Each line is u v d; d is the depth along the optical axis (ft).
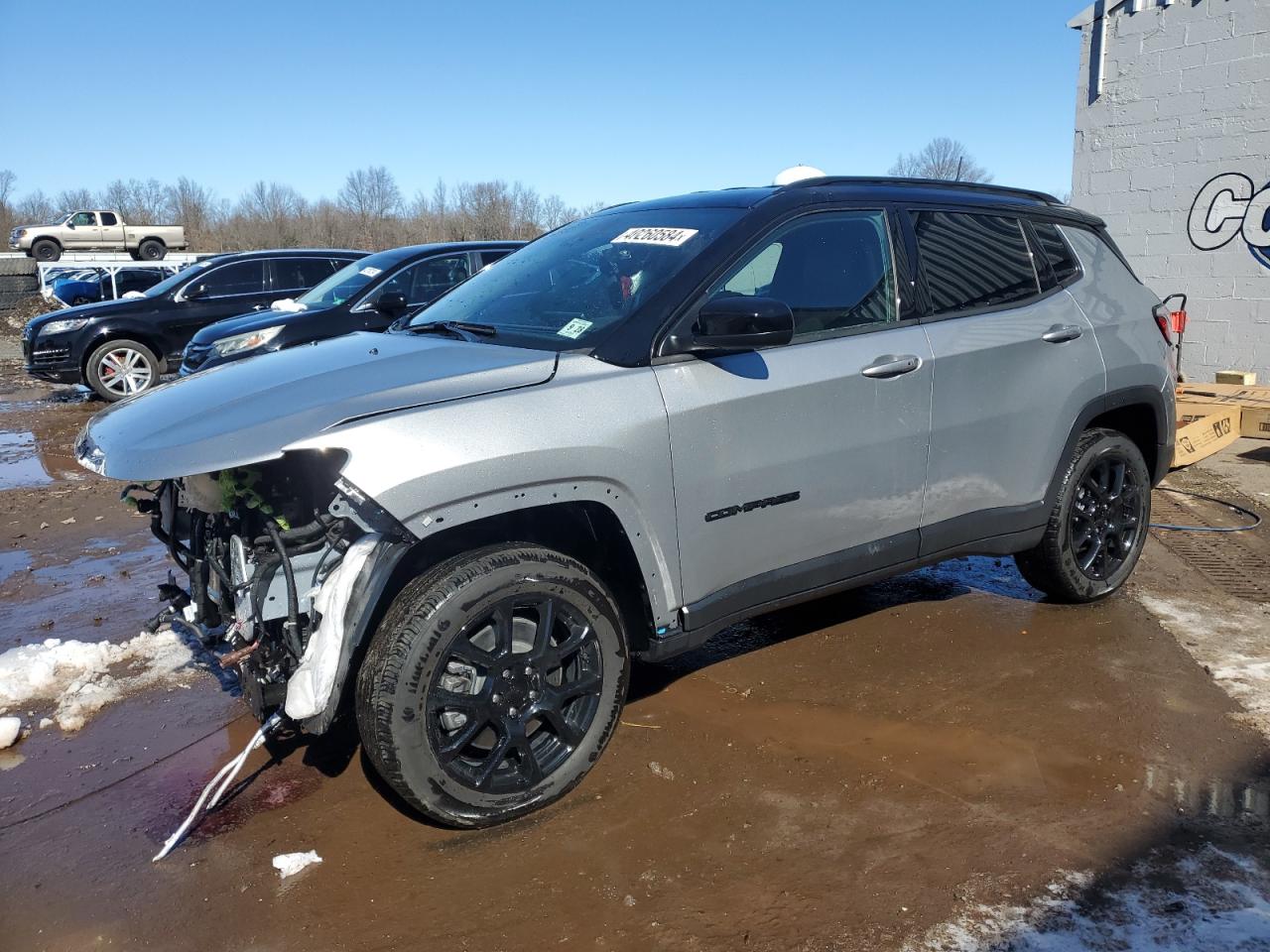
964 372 11.96
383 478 8.16
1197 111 30.27
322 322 24.76
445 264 27.43
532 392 9.06
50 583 16.74
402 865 8.80
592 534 9.89
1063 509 13.56
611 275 11.03
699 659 13.16
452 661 9.02
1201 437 22.44
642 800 9.76
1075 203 34.14
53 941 7.89
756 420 10.25
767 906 8.13
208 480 9.45
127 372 38.32
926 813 9.41
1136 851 8.74
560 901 8.27
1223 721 11.12
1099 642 13.41
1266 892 8.17
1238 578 15.92
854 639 13.73
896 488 11.56
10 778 10.42
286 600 9.04
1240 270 29.81
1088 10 32.68
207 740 11.20
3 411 38.52
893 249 11.87
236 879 8.65
